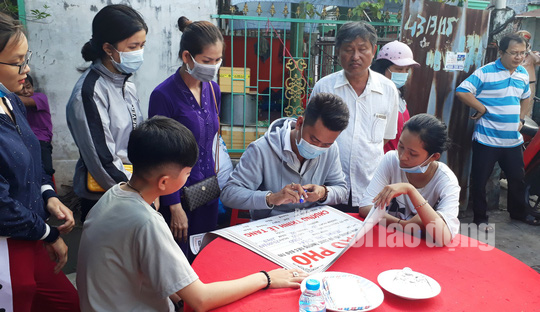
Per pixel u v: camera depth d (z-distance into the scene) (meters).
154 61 4.09
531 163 4.31
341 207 2.69
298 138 1.97
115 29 1.97
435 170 2.05
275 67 5.16
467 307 1.34
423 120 1.84
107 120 2.04
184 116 2.24
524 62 5.00
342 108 1.78
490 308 1.34
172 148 1.28
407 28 3.99
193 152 1.34
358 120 2.63
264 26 4.68
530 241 3.93
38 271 1.73
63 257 1.73
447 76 4.25
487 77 3.98
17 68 1.54
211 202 2.46
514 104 3.97
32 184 1.61
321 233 1.86
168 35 4.06
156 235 1.29
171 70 4.14
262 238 1.79
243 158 2.13
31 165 1.60
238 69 4.20
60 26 3.87
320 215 2.06
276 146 2.08
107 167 2.01
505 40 3.88
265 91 5.21
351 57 2.50
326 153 2.17
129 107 2.23
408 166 1.91
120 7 2.03
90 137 1.98
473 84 4.03
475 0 4.32
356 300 1.33
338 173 2.26
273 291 1.41
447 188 1.98
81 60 3.97
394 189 1.85
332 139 1.82
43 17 3.68
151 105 2.26
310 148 1.89
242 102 4.27
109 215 1.32
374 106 2.65
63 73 3.97
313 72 5.04
